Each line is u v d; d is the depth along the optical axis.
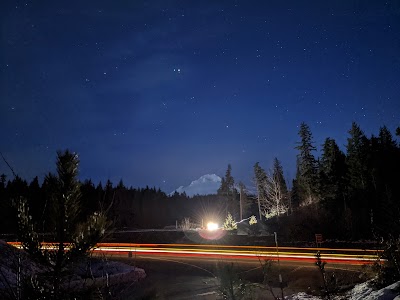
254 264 22.73
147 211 81.50
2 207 3.00
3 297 2.80
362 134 43.78
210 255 28.34
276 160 59.50
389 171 38.50
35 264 3.05
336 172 43.09
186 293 15.47
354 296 11.68
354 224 30.73
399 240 12.10
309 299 13.09
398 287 9.33
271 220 41.19
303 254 25.45
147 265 24.05
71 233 3.16
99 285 3.32
